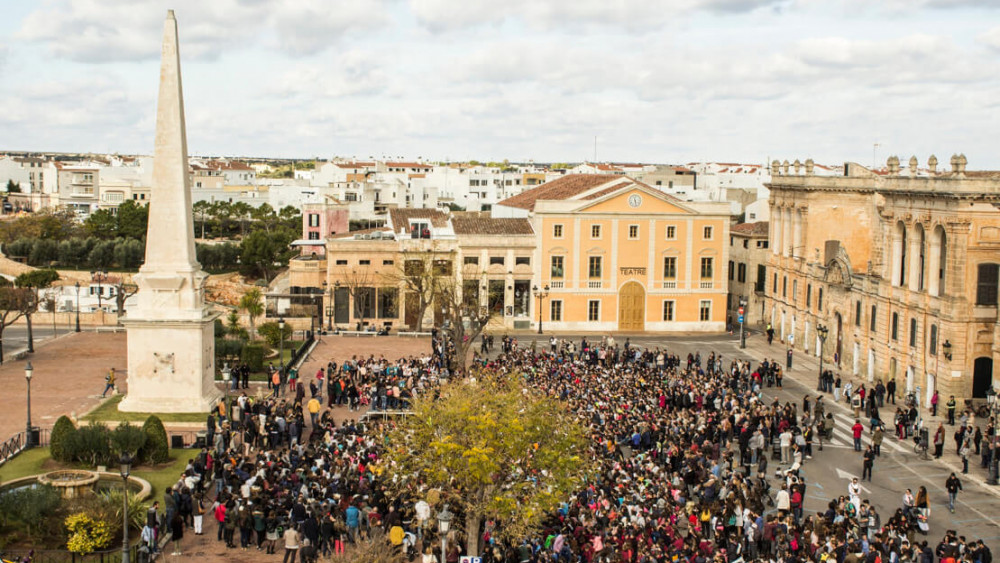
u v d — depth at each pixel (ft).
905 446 182.09
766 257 331.98
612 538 105.09
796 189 290.35
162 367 176.55
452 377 195.31
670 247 311.27
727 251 314.76
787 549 110.63
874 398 194.70
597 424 157.38
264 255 437.58
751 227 350.02
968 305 201.57
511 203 376.07
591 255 307.99
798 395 222.89
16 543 115.03
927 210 212.23
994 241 200.64
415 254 300.20
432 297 286.05
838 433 190.49
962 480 160.97
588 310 310.24
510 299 306.96
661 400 177.99
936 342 209.36
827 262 270.05
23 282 298.15
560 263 307.37
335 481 122.01
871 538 118.93
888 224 230.68
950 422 195.52
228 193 650.02
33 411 179.42
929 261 212.64
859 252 268.41
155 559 111.55
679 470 140.36
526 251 305.73
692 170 620.49
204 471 135.03
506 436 115.55
